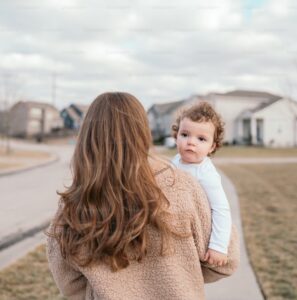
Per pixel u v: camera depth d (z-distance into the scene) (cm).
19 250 584
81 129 149
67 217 137
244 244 581
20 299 395
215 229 146
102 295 134
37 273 471
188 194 138
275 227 689
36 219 793
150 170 139
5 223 755
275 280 440
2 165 2203
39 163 2389
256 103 5394
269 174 1697
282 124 5150
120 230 131
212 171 162
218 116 172
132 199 133
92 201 135
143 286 136
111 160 138
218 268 148
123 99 150
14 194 1172
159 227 132
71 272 145
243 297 398
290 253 534
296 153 3656
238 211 841
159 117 6316
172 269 135
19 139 6688
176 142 181
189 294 136
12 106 4344
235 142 5303
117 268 133
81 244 134
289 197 1039
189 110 173
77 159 144
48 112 7750
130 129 143
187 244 136
